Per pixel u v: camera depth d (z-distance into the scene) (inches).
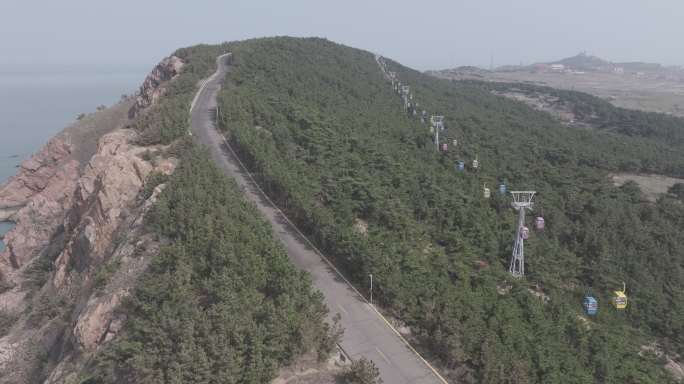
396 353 1194.6
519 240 1649.9
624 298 1601.9
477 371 1114.7
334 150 2306.8
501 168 2810.0
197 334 1008.9
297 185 1851.6
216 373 961.5
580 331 1314.0
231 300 1095.6
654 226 2297.0
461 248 1733.5
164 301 1105.4
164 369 960.3
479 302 1334.9
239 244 1306.6
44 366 1406.3
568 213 2343.8
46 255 2305.6
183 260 1258.6
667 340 1561.3
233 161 2277.3
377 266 1402.6
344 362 1130.7
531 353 1151.0
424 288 1353.3
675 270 1948.8
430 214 1953.7
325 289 1453.0
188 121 2516.0
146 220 1492.4
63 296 1673.2
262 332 1040.8
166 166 1895.9
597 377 1189.7
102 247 1667.1
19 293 2112.5
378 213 1804.9
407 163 2418.8
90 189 2016.5
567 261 1863.9
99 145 2225.6
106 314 1219.2
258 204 1931.6
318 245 1691.7
